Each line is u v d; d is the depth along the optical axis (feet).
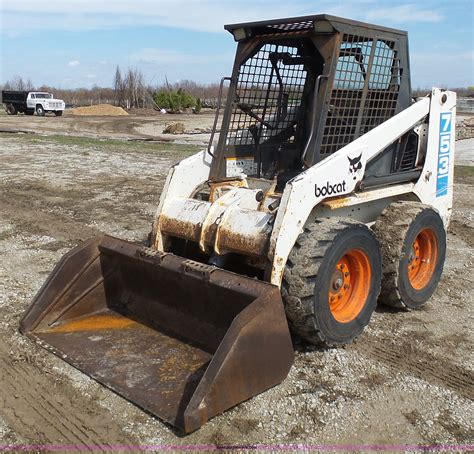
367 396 12.30
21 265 20.27
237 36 15.94
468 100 159.43
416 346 14.75
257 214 13.70
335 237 13.20
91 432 10.82
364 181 15.43
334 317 13.73
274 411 11.60
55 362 13.24
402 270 16.10
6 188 34.32
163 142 68.49
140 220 27.22
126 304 15.65
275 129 17.34
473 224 27.71
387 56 16.06
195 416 10.47
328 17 13.85
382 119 16.51
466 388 12.80
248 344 11.26
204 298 13.51
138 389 11.95
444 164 18.48
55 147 56.70
